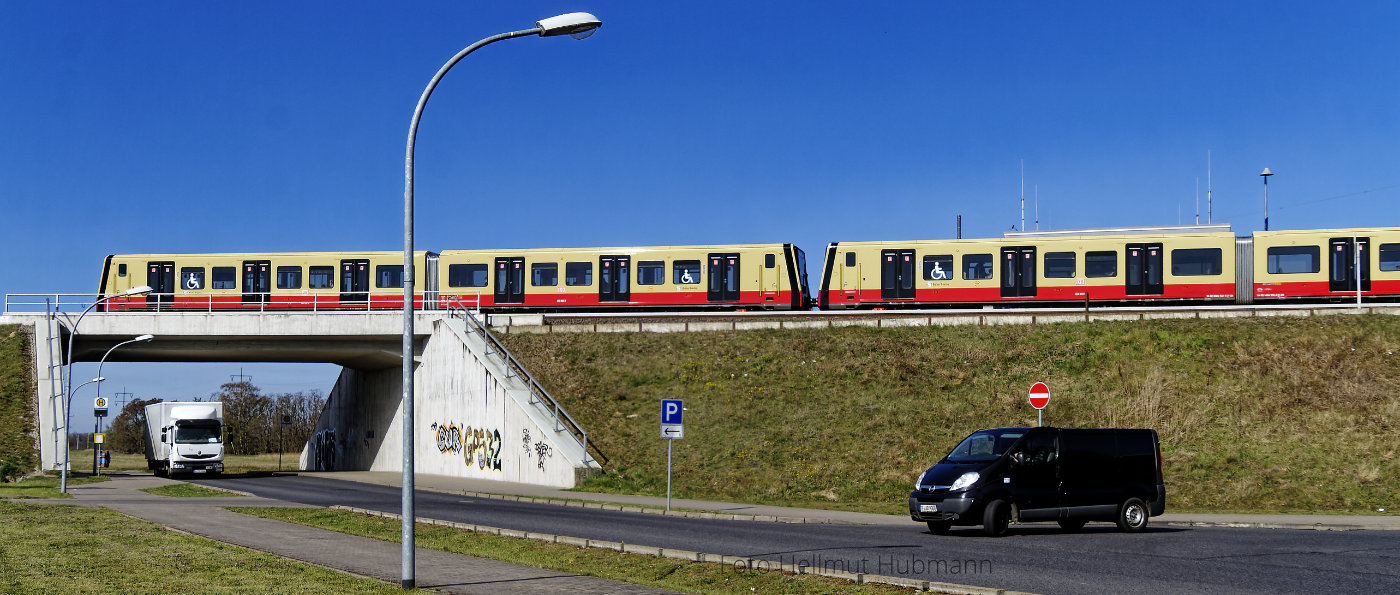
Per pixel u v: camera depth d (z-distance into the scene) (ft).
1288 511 87.40
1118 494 67.56
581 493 103.35
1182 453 102.58
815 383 126.62
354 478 137.80
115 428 442.91
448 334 146.41
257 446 399.24
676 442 115.96
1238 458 100.73
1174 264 141.59
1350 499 90.17
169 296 165.68
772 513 82.84
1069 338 131.75
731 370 132.87
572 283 157.58
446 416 145.69
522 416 121.49
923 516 65.77
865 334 139.33
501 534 63.77
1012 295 145.18
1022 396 118.01
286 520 73.15
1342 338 124.77
